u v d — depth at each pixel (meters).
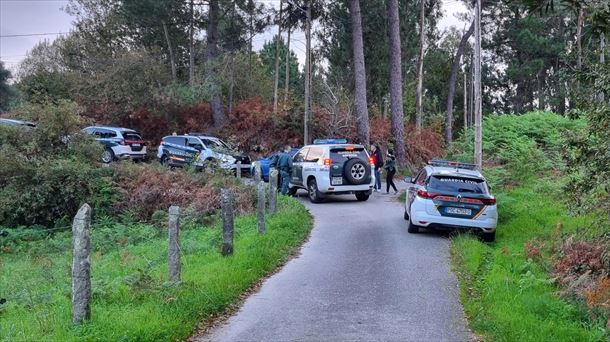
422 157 34.44
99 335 6.00
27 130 20.27
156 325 6.41
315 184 19.38
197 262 10.09
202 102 36.72
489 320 6.87
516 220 14.01
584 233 9.77
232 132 33.94
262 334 6.71
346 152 19.48
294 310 7.67
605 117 8.02
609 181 8.16
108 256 13.28
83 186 20.38
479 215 12.75
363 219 15.75
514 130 22.55
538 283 8.35
